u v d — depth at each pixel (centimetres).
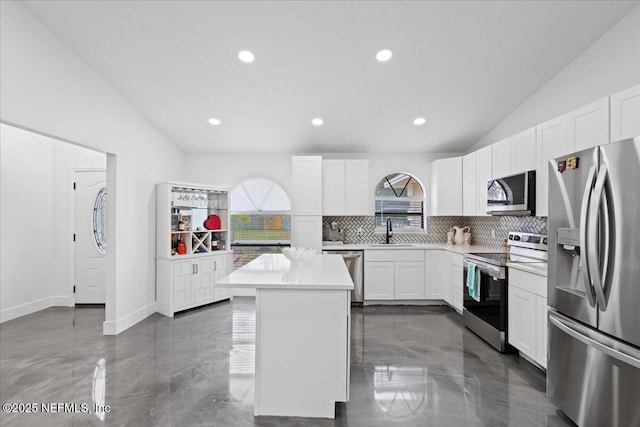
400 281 485
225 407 225
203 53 317
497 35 291
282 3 262
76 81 316
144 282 430
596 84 292
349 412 221
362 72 346
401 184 563
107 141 361
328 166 515
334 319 216
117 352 317
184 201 480
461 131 478
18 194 441
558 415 218
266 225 597
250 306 486
